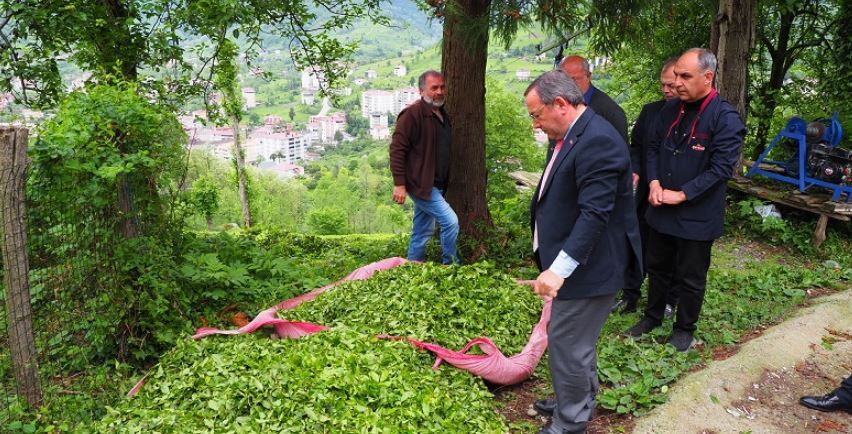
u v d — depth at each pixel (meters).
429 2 6.04
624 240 2.93
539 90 2.77
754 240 7.09
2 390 3.49
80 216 3.78
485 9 5.86
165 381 3.51
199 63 6.11
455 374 3.71
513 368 3.80
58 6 5.34
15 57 5.64
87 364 3.86
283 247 9.09
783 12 8.92
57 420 3.41
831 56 8.84
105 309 4.01
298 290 5.40
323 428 2.95
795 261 6.44
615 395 3.57
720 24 7.69
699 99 3.95
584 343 3.01
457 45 6.48
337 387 3.19
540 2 5.27
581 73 4.40
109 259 4.04
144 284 4.29
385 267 5.41
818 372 3.95
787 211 7.36
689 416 3.42
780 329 4.45
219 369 3.43
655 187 4.10
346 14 7.53
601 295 2.89
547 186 2.89
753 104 9.45
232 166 31.73
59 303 3.74
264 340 3.86
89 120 3.85
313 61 7.81
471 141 6.76
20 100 5.78
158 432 2.97
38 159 3.42
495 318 4.21
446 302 4.26
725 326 4.67
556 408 3.21
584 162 2.72
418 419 3.06
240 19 5.59
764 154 7.32
